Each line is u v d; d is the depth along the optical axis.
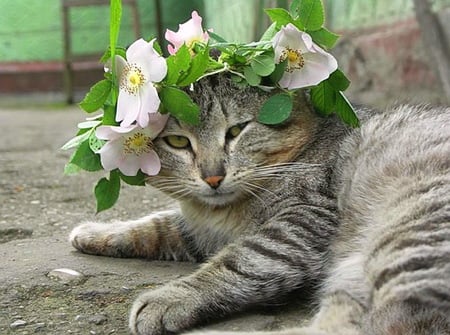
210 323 0.77
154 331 0.75
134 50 0.79
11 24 3.31
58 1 3.31
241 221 0.85
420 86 1.68
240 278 0.78
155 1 3.00
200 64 0.80
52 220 1.06
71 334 0.75
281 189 0.83
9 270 0.86
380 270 0.73
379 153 0.83
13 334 0.75
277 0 1.62
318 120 0.86
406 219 0.75
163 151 0.84
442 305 0.69
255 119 0.83
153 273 0.86
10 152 1.67
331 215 0.82
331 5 2.08
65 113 2.73
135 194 1.18
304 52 0.82
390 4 1.82
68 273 0.85
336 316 0.74
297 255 0.80
